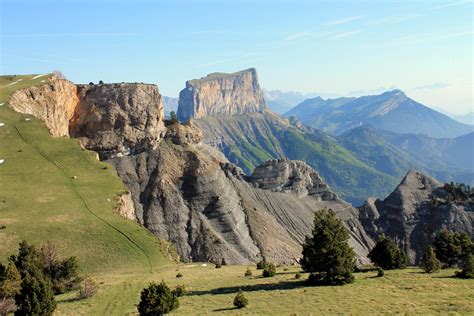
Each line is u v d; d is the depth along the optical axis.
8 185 144.38
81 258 110.12
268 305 67.50
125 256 116.81
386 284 78.00
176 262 127.12
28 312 61.25
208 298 74.31
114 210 145.50
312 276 85.06
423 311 58.16
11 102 191.88
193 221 197.50
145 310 63.50
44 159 169.50
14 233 114.69
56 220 126.69
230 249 188.50
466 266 82.19
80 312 68.12
